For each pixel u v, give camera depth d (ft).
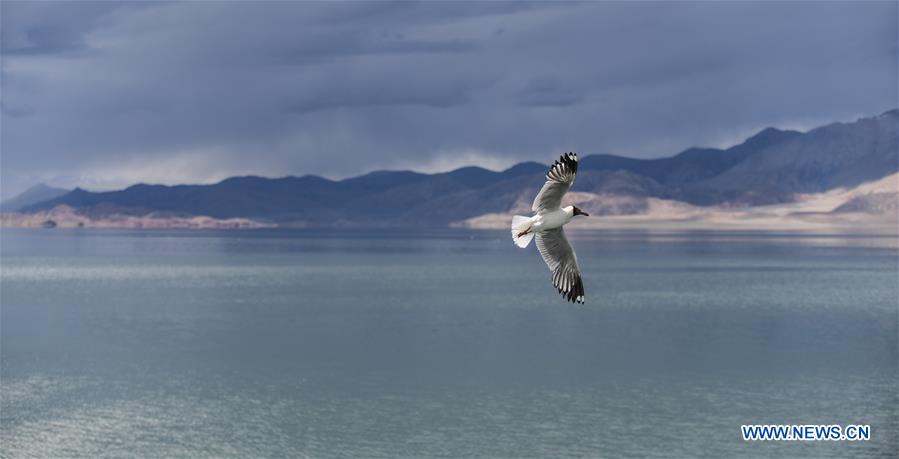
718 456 173.78
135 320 372.17
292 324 356.59
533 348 292.40
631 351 286.46
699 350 287.28
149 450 176.86
